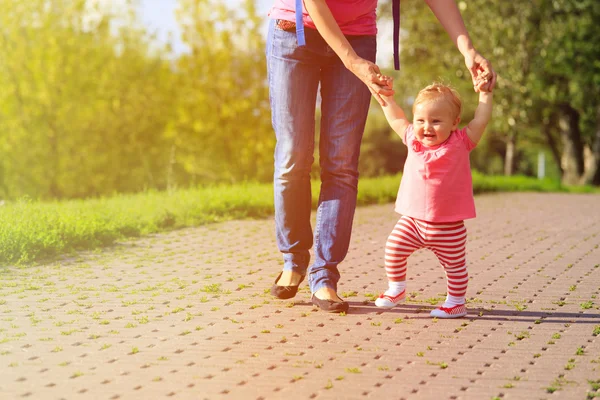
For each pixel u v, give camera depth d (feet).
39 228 21.43
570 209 34.76
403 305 14.76
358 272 18.28
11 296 15.17
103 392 9.59
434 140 13.74
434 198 13.66
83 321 13.20
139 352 11.38
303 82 14.49
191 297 15.25
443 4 14.66
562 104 87.97
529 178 65.21
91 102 88.28
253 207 30.50
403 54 89.86
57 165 86.74
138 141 90.94
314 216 29.73
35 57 84.74
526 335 12.57
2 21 84.23
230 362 10.92
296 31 14.05
